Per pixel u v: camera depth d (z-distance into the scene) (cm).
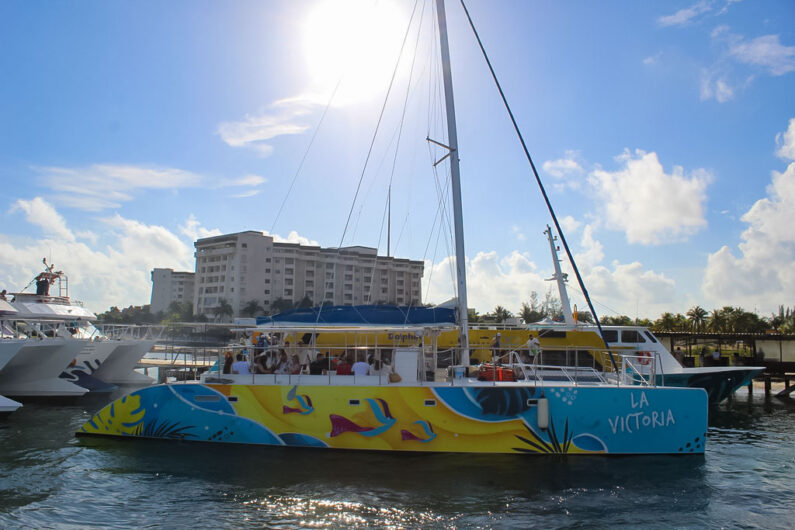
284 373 1179
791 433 1525
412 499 866
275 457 1071
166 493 890
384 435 1093
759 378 2575
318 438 1113
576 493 899
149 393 1205
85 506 838
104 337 2383
